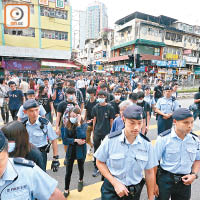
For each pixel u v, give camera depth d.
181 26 31.42
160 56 29.41
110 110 3.34
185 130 1.73
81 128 2.65
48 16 22.86
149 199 1.69
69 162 2.66
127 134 1.55
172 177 1.85
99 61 36.09
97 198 2.73
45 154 2.34
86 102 4.21
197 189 3.06
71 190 2.92
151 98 4.75
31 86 6.99
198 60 34.06
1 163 0.87
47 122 2.33
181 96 14.88
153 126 6.68
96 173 3.33
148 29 27.83
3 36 20.83
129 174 1.58
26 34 22.02
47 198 1.10
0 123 6.19
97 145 3.50
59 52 24.25
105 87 5.28
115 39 33.78
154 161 1.66
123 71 29.09
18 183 0.99
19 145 1.47
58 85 5.52
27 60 22.45
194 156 1.84
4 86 5.91
